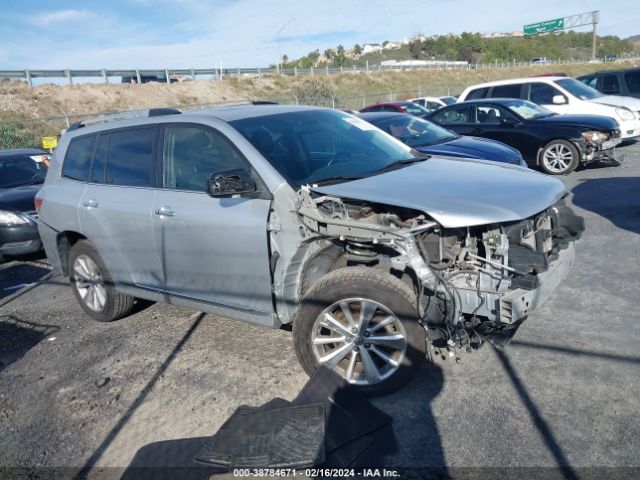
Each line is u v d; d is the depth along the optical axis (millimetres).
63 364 4559
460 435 3148
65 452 3420
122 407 3830
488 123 11211
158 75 38438
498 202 3389
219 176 3695
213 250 4023
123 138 4859
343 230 3445
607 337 4078
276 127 4324
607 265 5547
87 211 4938
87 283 5371
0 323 5637
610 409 3248
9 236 7453
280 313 3844
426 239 3445
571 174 10547
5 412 3922
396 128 8422
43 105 30953
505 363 3840
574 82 13438
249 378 3998
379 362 3652
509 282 3240
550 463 2871
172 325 5098
